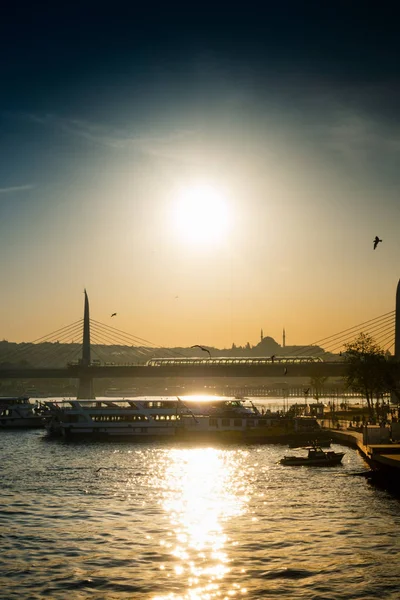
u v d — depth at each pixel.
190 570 56.41
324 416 193.12
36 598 50.78
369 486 92.94
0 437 167.25
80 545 63.34
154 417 156.00
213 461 119.94
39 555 60.41
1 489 91.31
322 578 54.34
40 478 100.75
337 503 81.25
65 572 56.03
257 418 153.50
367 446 104.12
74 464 116.44
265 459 122.69
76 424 155.50
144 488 92.12
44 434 175.38
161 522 72.12
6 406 199.12
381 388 170.12
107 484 95.38
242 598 50.62
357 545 63.00
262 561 58.62
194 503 81.81
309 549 61.78
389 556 59.62
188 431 154.25
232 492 89.00
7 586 53.00
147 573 55.81
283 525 70.50
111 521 72.44
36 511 77.25
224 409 158.12
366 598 50.41
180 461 120.31
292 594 51.25
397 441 112.06
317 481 97.19
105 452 134.25
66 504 81.12
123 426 155.25
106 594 51.50
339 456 113.81
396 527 69.44
